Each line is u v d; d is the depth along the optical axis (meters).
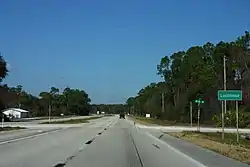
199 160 18.28
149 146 26.81
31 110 172.88
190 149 24.31
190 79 97.62
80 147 25.70
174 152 22.44
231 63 82.75
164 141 31.53
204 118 82.94
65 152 22.27
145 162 17.72
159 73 116.12
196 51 101.69
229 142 31.52
